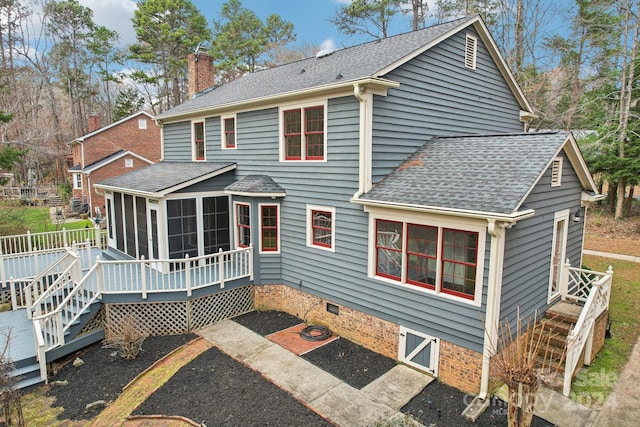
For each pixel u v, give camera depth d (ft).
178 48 119.75
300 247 34.76
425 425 21.11
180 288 33.30
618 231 66.44
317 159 32.35
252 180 37.32
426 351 26.16
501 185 23.12
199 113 44.32
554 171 28.50
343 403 22.98
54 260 45.44
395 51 32.71
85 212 90.84
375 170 29.07
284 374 26.20
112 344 30.07
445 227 24.11
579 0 70.03
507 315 24.27
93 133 95.14
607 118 68.03
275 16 126.93
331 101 30.50
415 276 26.84
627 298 39.24
